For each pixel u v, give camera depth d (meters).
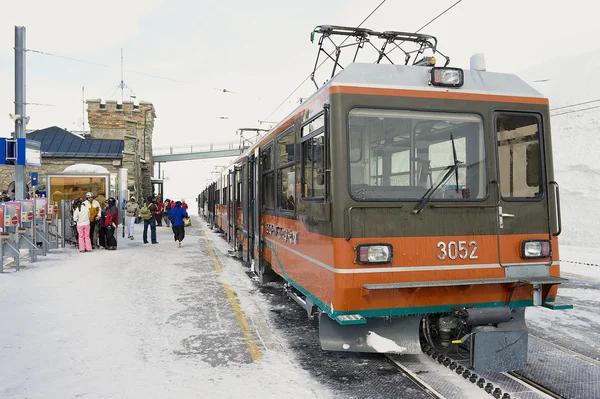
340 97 4.20
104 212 14.82
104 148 29.03
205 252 14.37
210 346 5.37
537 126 4.67
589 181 18.95
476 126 4.51
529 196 4.60
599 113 22.12
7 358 4.89
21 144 12.40
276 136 7.06
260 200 8.33
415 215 4.25
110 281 9.30
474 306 4.41
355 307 4.11
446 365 4.68
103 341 5.50
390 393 4.06
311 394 4.03
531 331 6.05
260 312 7.00
